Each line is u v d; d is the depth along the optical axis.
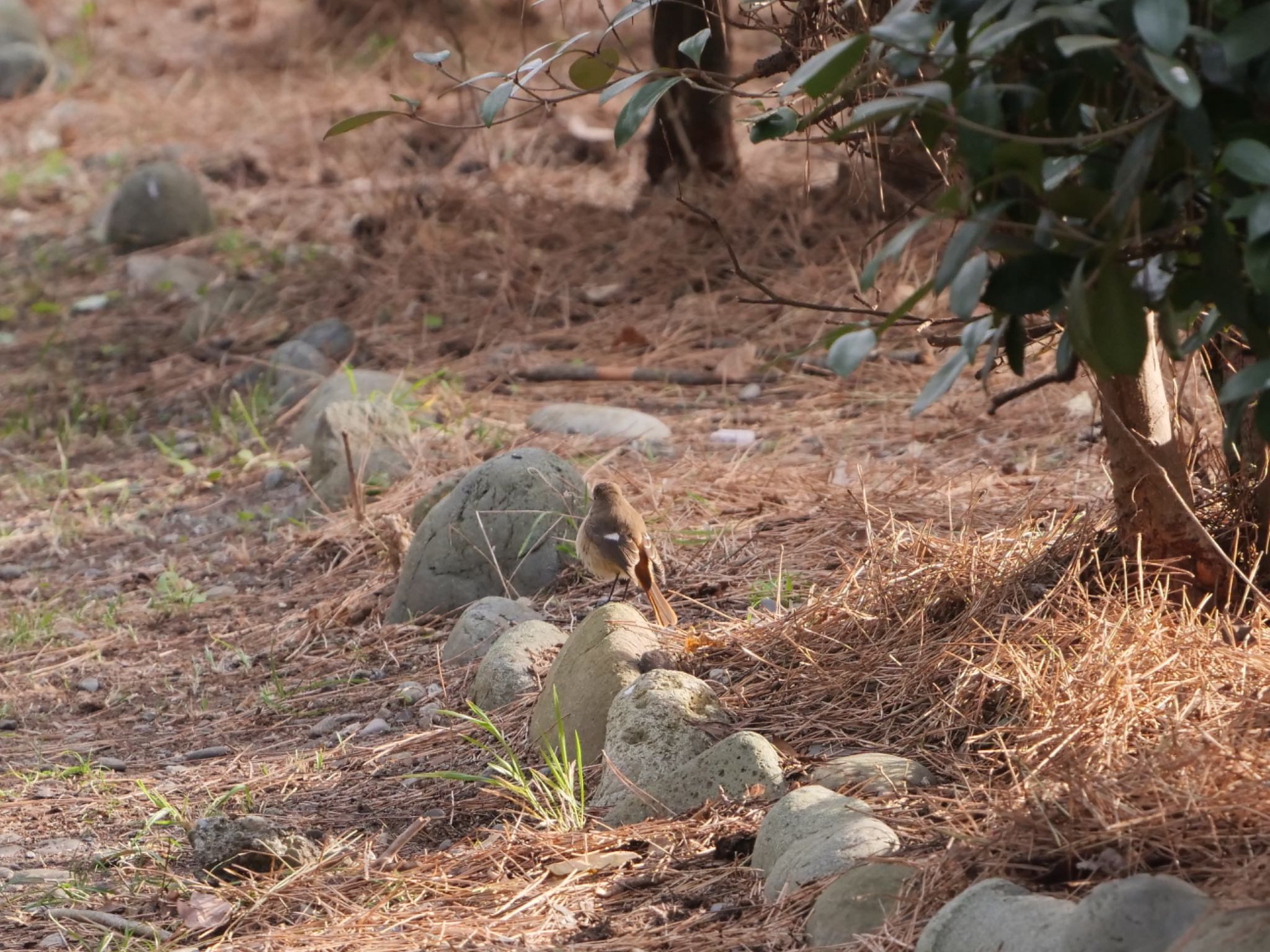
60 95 31.62
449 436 14.89
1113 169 4.88
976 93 4.67
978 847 6.27
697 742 8.08
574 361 17.45
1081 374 15.16
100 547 14.64
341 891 7.57
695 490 13.05
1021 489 12.10
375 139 26.88
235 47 33.69
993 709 8.05
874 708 8.43
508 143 25.52
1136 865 5.95
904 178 17.53
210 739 10.35
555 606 11.35
